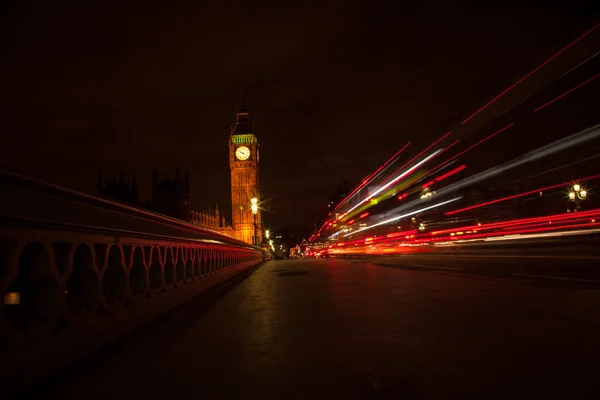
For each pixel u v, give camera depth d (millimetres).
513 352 3914
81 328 4020
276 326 5918
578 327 4812
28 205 3203
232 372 3740
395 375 3463
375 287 10773
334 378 3467
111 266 5172
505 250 30234
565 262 16156
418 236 55531
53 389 3285
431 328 5215
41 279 3639
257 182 139750
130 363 4039
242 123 144875
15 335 3057
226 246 15930
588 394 2857
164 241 7262
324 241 154625
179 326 6035
